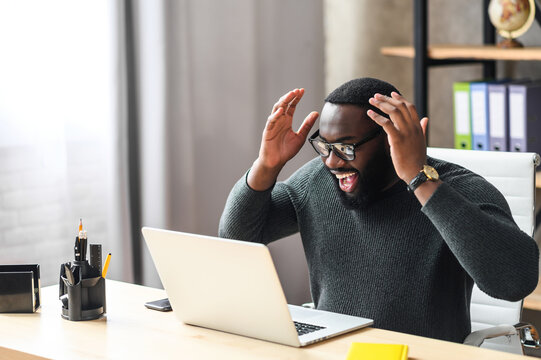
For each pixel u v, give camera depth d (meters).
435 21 3.82
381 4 3.96
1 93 2.81
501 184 2.23
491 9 3.24
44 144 2.93
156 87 3.14
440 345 1.63
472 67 3.74
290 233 2.19
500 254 1.67
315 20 3.90
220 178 3.57
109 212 3.07
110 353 1.62
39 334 1.75
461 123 3.32
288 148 2.01
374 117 1.73
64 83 2.96
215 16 3.45
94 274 1.85
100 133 3.07
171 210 3.27
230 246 1.61
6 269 1.93
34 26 2.85
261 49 3.71
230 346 1.65
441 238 1.89
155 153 3.16
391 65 4.00
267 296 1.61
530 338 2.00
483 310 2.25
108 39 2.99
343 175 1.89
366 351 1.55
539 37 3.50
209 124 3.50
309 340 1.65
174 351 1.63
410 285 1.91
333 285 2.01
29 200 2.92
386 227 1.93
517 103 3.15
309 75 3.91
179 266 1.74
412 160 1.72
